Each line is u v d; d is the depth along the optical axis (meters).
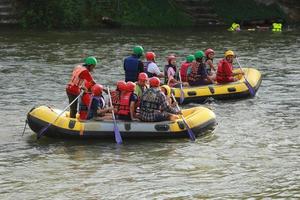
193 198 9.13
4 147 11.67
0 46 27.58
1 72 20.72
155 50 26.77
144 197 9.17
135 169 10.44
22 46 27.69
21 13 35.19
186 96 15.95
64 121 12.08
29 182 9.79
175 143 12.01
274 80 19.31
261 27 37.38
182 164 10.72
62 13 35.47
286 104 15.79
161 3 38.41
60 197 9.16
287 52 26.20
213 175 10.16
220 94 16.25
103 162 10.80
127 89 12.34
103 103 12.42
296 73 20.59
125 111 12.30
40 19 34.91
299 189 9.52
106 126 12.05
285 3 41.22
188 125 12.37
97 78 19.59
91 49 26.95
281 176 10.12
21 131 12.83
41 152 11.36
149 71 15.39
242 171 10.37
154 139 12.19
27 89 17.66
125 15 37.12
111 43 29.19
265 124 13.62
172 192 9.38
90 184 9.70
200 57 16.62
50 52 25.88
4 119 13.86
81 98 12.30
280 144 12.02
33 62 23.11
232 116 14.43
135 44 28.88
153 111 12.31
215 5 39.81
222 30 35.84
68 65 22.41
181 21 37.97
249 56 25.00
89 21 36.22
